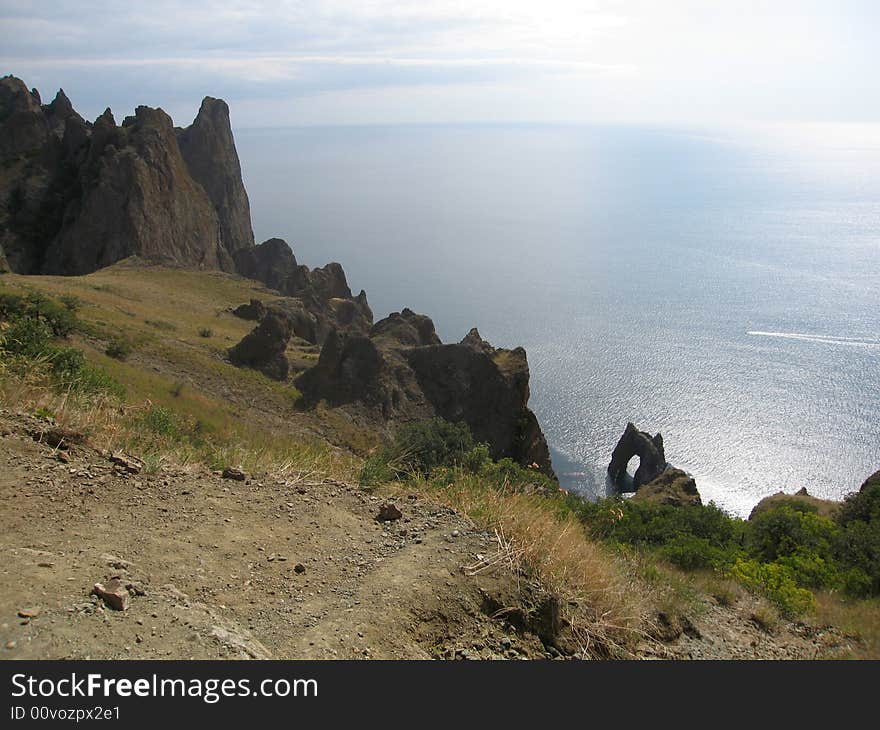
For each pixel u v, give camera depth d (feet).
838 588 41.88
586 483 293.64
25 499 17.01
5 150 377.71
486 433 188.75
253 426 128.98
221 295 285.84
